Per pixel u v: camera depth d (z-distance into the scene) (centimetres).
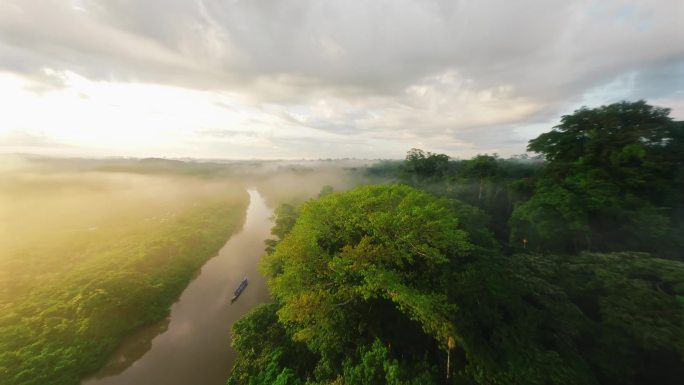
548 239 3584
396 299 2180
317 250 2747
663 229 2872
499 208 5531
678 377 1766
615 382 1847
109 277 4278
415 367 1959
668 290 2088
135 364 3184
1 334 3253
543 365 1720
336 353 2244
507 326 1991
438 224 2688
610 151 3769
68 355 3022
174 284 4778
